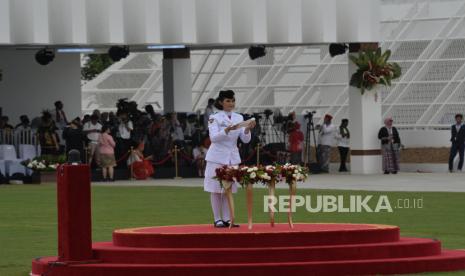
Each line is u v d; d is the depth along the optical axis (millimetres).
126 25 59469
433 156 67562
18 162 59281
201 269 23125
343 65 79312
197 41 61344
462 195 46281
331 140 67125
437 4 78312
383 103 73750
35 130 62000
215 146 27625
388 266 23703
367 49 65812
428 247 24859
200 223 35594
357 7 65188
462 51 74625
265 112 67188
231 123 27734
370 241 24578
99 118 62750
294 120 66438
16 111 69688
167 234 24219
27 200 46750
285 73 81500
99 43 58719
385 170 65188
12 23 56531
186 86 69625
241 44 63469
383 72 65312
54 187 55281
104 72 90875
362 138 66000
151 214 39406
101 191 51688
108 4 58719
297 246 23859
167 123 63750
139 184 57344
